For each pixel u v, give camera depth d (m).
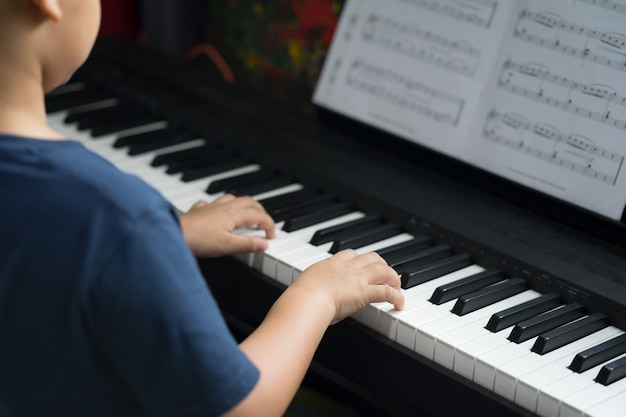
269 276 1.85
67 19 1.15
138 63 2.71
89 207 1.10
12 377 1.19
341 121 2.34
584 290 1.73
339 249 1.87
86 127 2.39
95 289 1.09
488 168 2.06
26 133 1.15
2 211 1.11
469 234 1.91
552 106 1.98
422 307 1.70
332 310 1.48
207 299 1.15
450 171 2.15
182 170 2.20
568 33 1.97
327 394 2.51
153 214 1.12
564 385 1.50
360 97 2.28
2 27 1.12
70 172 1.12
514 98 2.03
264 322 1.40
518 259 1.82
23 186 1.11
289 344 1.35
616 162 1.89
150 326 1.10
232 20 2.81
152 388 1.13
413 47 2.20
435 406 1.62
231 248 1.80
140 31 3.06
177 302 1.11
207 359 1.13
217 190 2.11
